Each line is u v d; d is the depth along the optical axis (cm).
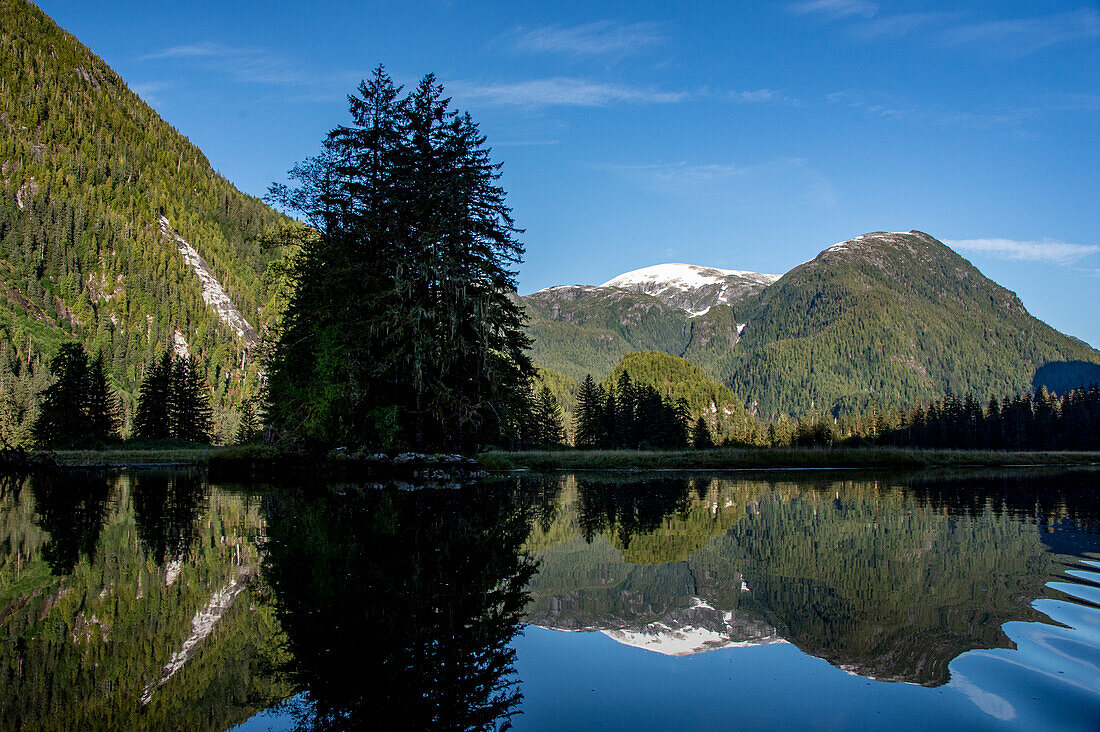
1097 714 501
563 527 1556
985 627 743
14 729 488
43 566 1049
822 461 4594
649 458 4444
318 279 3116
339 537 1330
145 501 2069
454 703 543
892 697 546
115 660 642
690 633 748
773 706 530
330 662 639
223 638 703
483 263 2911
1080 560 1140
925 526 1584
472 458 3241
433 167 3006
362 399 2823
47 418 6406
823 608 845
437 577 988
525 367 3172
